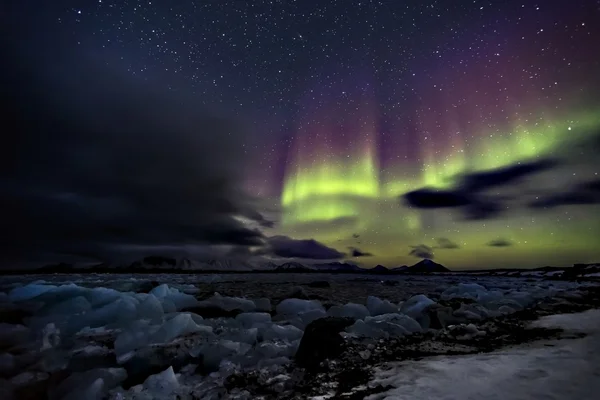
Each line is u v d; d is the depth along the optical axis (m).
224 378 5.32
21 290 13.41
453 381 4.34
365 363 5.54
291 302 12.15
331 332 6.58
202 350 6.48
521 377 4.33
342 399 4.04
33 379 5.93
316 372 5.23
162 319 8.68
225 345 6.48
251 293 18.88
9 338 7.70
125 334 7.27
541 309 11.77
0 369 6.18
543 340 6.75
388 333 7.56
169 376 5.17
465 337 7.36
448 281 36.97
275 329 7.79
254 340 7.37
